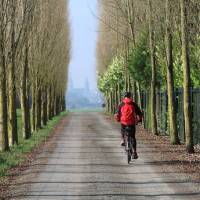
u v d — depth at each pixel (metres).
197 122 45.06
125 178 28.53
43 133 69.75
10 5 43.19
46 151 44.94
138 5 64.75
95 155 40.91
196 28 41.81
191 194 23.28
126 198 22.50
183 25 39.25
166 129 59.91
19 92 66.62
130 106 35.06
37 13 64.69
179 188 24.95
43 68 85.12
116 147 47.88
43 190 25.03
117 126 88.31
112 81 130.50
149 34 58.81
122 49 102.31
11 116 52.22
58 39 106.00
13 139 52.16
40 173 31.05
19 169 33.28
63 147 48.66
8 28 45.72
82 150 45.34
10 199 22.81
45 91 96.69
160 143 49.34
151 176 29.08
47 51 88.50
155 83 60.34
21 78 61.03
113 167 33.31
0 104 45.12
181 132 50.91
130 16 68.12
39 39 77.06
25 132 61.09
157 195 23.16
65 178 28.91
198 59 47.66
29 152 44.41
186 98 39.59
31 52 75.19
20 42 50.88
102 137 61.47
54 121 110.81
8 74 51.66
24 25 48.22
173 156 38.22
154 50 59.09
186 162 34.59
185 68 39.44
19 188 25.77
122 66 104.69
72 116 145.75
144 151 42.53
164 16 49.34
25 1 47.03
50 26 86.25
